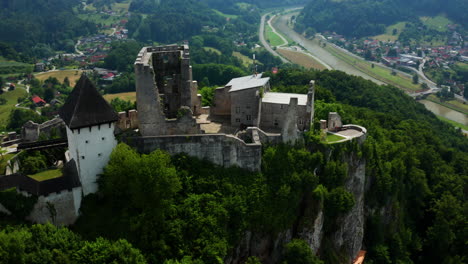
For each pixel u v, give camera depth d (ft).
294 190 273.54
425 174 413.59
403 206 368.27
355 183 311.27
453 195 398.01
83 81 239.09
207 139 260.01
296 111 283.38
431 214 384.47
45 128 330.54
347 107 470.39
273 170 271.90
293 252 260.42
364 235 331.77
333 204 284.82
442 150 479.00
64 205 236.84
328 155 292.20
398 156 366.22
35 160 263.90
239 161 266.57
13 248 195.11
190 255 231.71
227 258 246.47
